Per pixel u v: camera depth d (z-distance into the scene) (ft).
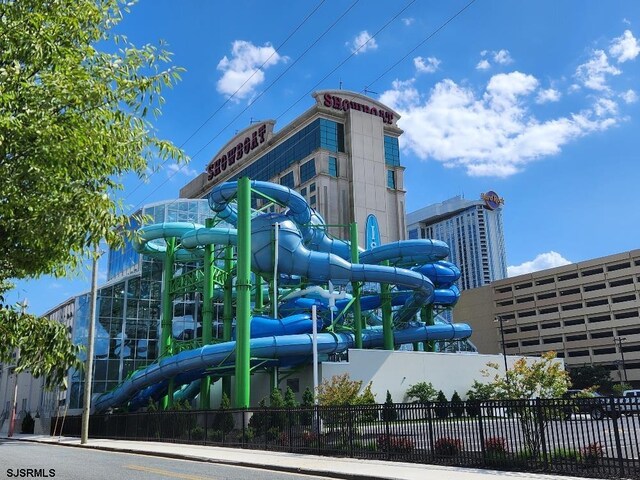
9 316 18.47
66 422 157.17
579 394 60.85
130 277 191.52
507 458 47.55
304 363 141.69
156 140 22.67
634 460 39.70
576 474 42.16
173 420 102.68
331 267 134.72
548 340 390.63
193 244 142.20
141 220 22.03
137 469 54.08
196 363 125.59
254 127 495.00
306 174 433.07
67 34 20.35
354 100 451.94
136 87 21.89
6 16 18.93
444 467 49.52
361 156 437.17
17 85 18.08
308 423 70.33
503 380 61.87
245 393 114.21
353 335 152.05
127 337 185.57
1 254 18.65
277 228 126.21
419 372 161.38
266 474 49.73
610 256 372.38
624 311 359.05
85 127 19.15
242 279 119.34
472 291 443.73
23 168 17.57
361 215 422.82
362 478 45.62
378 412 61.05
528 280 411.13
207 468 56.13
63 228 17.94
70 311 188.14
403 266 173.06
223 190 131.13
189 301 200.13
